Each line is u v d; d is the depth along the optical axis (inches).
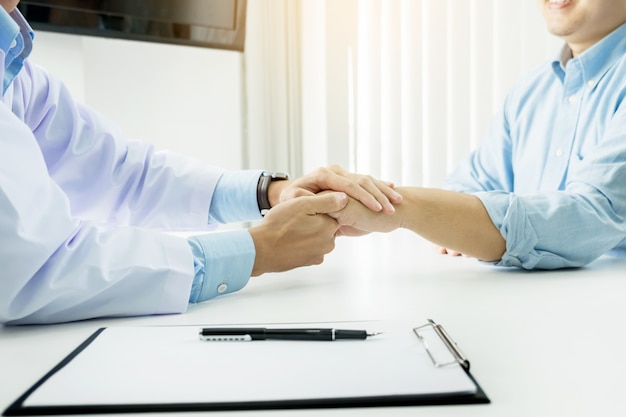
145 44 80.0
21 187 19.7
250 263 25.8
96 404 12.0
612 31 43.3
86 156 37.3
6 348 17.6
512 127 51.8
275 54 83.2
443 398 12.4
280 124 83.7
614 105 40.6
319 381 13.2
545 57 84.3
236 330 16.7
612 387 13.5
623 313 21.0
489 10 84.0
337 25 83.1
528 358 15.8
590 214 31.3
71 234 21.3
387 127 84.8
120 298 21.3
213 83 83.7
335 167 35.0
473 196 32.4
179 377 13.6
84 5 63.8
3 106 21.2
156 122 81.6
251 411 12.0
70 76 66.8
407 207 31.5
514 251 30.8
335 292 25.9
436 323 19.2
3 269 19.0
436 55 84.0
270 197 37.9
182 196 38.9
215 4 72.2
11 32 24.0
